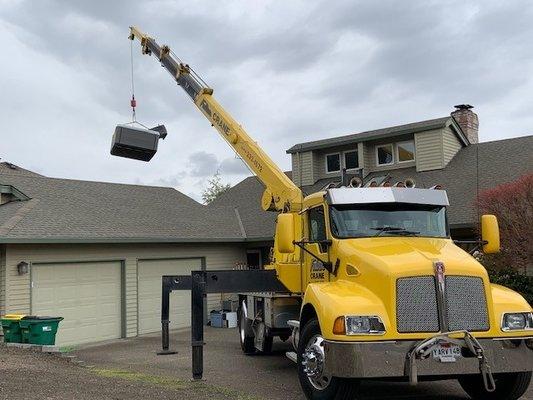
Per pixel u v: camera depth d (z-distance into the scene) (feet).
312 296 24.00
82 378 28.60
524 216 41.06
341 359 21.34
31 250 48.06
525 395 26.22
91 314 52.54
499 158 60.54
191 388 27.07
